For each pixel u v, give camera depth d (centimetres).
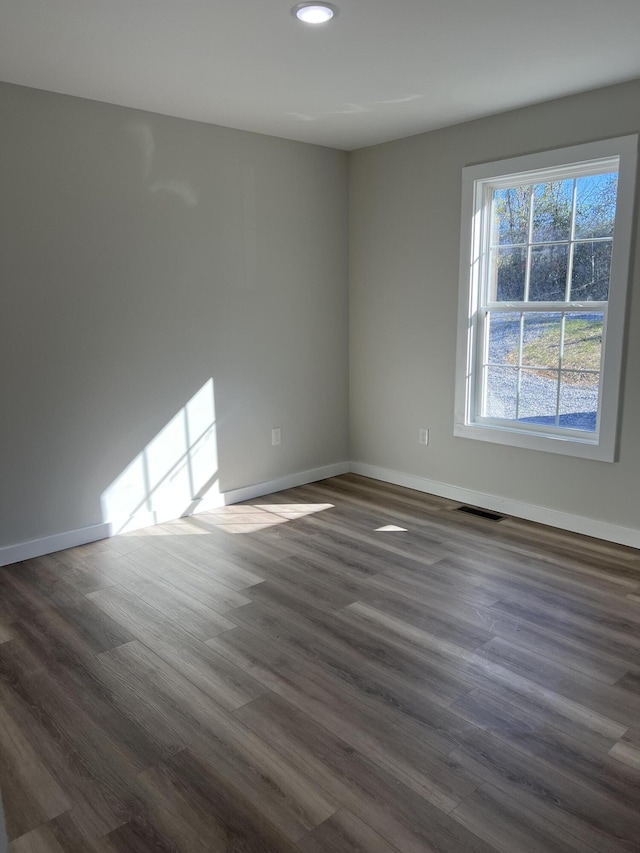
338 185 462
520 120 363
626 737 205
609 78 312
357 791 183
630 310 333
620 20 243
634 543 351
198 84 311
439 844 165
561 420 382
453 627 272
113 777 189
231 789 184
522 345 393
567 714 216
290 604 294
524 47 270
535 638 263
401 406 462
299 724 212
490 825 171
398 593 303
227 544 365
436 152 408
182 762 195
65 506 356
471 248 399
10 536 338
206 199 389
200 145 381
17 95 310
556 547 354
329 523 397
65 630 272
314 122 384
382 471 486
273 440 454
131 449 378
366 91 326
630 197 324
